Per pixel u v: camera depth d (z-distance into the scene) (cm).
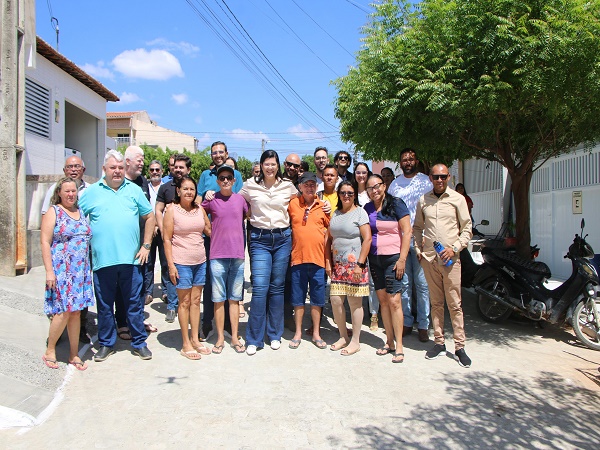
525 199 709
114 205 486
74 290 454
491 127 600
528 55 503
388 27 645
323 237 553
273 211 541
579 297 574
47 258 443
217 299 526
